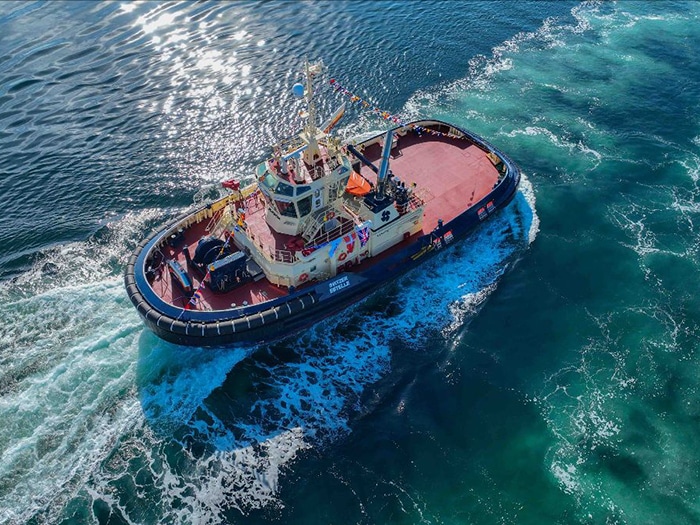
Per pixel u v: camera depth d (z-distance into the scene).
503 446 21.28
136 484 19.89
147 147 35.62
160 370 23.36
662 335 25.25
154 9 49.88
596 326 25.66
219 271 23.28
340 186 25.11
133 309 25.66
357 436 21.56
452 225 27.92
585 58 45.53
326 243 24.23
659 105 40.06
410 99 40.47
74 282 27.20
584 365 24.09
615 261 28.77
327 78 41.44
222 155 34.94
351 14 49.47
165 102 39.12
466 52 45.72
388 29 47.62
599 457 20.98
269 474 20.33
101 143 36.00
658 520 19.28
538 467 20.66
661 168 34.59
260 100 39.16
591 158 35.56
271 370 23.77
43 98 39.84
